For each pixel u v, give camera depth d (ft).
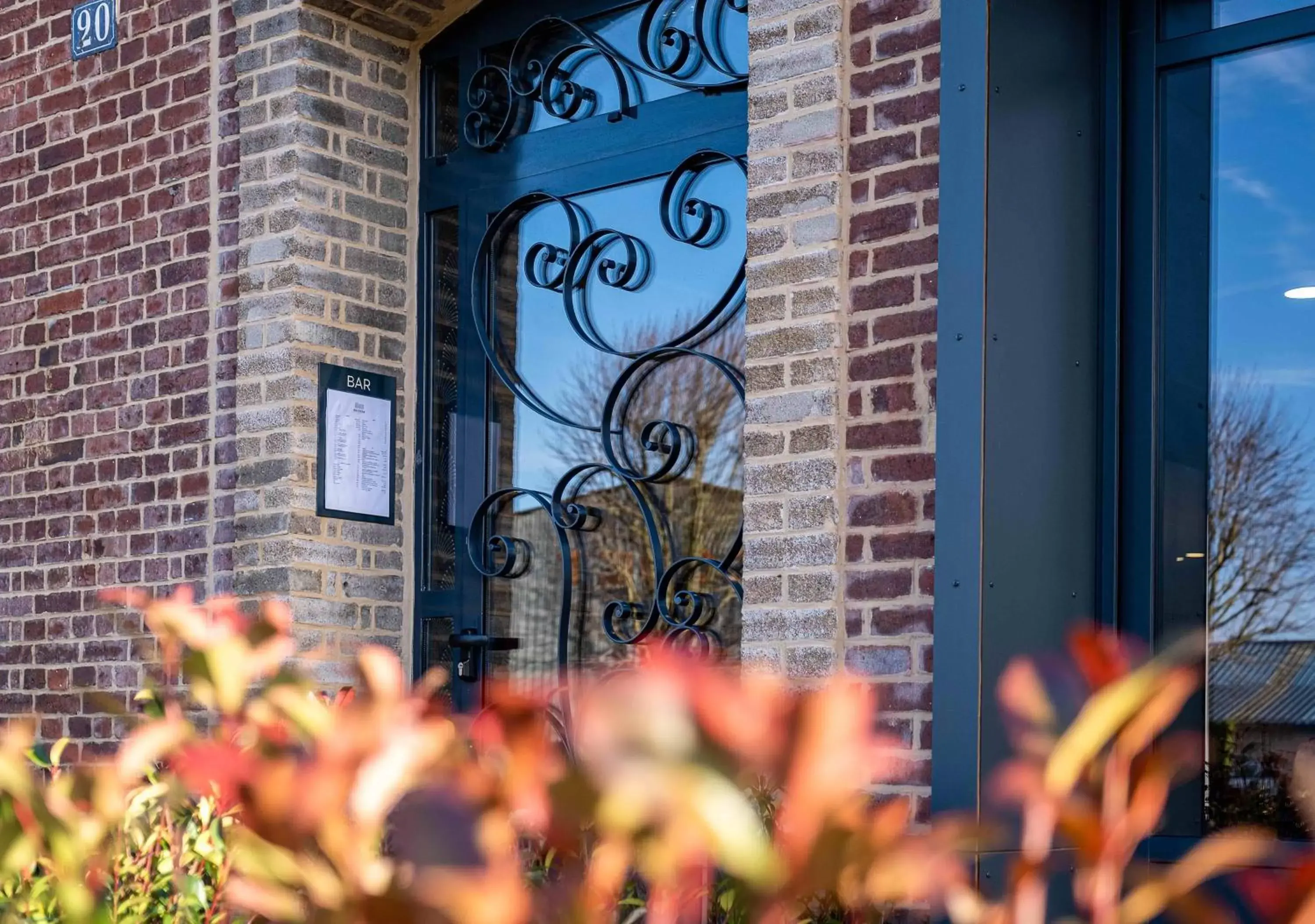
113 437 18.11
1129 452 11.82
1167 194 12.03
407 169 17.53
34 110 19.47
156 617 3.24
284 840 2.34
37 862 5.00
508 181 16.89
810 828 1.85
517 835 2.43
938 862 2.08
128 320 18.13
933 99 12.30
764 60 13.06
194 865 5.86
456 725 2.51
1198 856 2.03
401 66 17.54
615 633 15.43
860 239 12.56
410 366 17.35
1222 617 11.45
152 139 18.13
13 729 3.42
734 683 1.83
